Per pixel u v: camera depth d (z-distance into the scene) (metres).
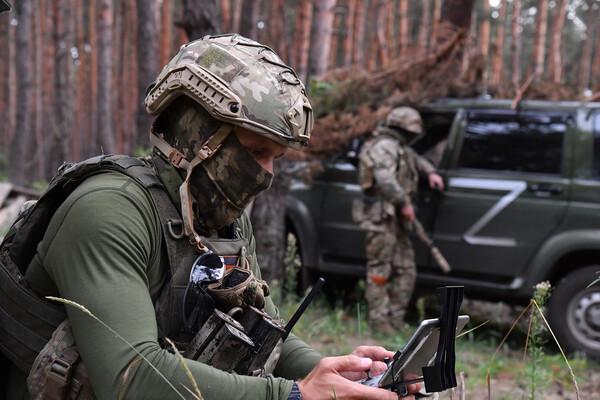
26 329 1.37
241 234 1.59
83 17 19.91
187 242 1.39
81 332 1.25
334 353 4.27
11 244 1.44
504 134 5.26
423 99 5.60
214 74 1.39
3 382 1.48
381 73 5.98
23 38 13.68
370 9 16.12
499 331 5.49
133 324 1.24
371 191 5.19
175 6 17.14
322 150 5.68
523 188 5.09
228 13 9.86
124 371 1.21
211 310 1.38
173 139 1.46
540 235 5.01
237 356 1.35
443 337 1.34
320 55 7.75
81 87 18.22
